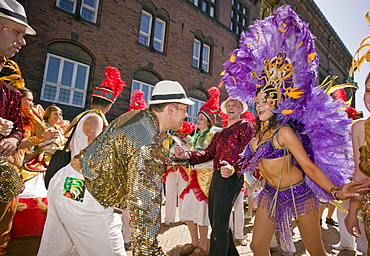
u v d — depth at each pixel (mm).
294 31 1790
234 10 13414
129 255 2637
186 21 10672
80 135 1674
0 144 1757
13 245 2732
